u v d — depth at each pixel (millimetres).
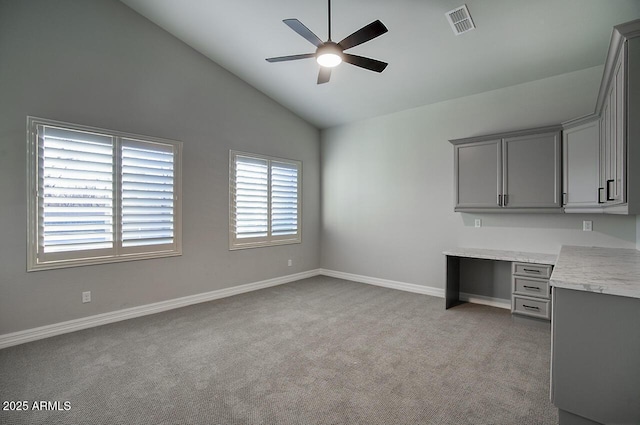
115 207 3475
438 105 4484
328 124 5758
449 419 1877
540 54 3264
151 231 3758
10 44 2855
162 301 3857
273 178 5152
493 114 4008
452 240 4367
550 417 1888
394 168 4953
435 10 2912
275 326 3359
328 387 2221
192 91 4129
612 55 2035
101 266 3396
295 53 3945
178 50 3992
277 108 5207
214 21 3617
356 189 5438
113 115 3455
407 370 2445
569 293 1680
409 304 4117
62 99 3125
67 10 3158
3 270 2844
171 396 2113
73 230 3209
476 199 3885
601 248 3225
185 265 4066
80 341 2971
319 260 5965
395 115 4949
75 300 3229
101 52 3373
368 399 2078
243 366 2514
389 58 3682
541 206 3428
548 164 3385
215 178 4379
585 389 1646
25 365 2520
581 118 3021
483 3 2742
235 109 4605
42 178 3029
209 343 2939
